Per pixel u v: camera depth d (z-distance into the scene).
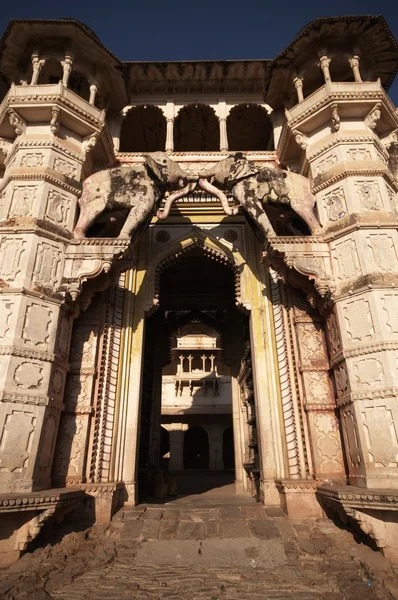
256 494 7.43
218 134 10.64
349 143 6.36
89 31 6.94
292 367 6.52
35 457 4.68
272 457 6.30
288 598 3.38
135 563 4.19
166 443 21.88
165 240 8.03
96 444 5.98
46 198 5.91
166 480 8.49
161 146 11.12
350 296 5.44
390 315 5.07
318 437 5.81
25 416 4.73
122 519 5.37
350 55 7.01
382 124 6.84
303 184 6.59
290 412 6.36
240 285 7.60
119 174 6.52
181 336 21.47
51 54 7.00
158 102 9.13
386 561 3.98
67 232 5.97
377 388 4.81
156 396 11.03
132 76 8.87
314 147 6.78
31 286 5.31
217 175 6.88
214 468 19.77
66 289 5.66
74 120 6.57
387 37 6.97
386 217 5.70
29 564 4.00
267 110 8.99
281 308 7.04
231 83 9.12
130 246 6.25
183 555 4.36
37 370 5.02
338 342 5.59
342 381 5.49
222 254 8.00
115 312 7.07
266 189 6.49
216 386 20.78
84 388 6.11
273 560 4.23
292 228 7.18
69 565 4.05
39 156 6.21
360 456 4.81
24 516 4.24
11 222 5.66
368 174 6.06
